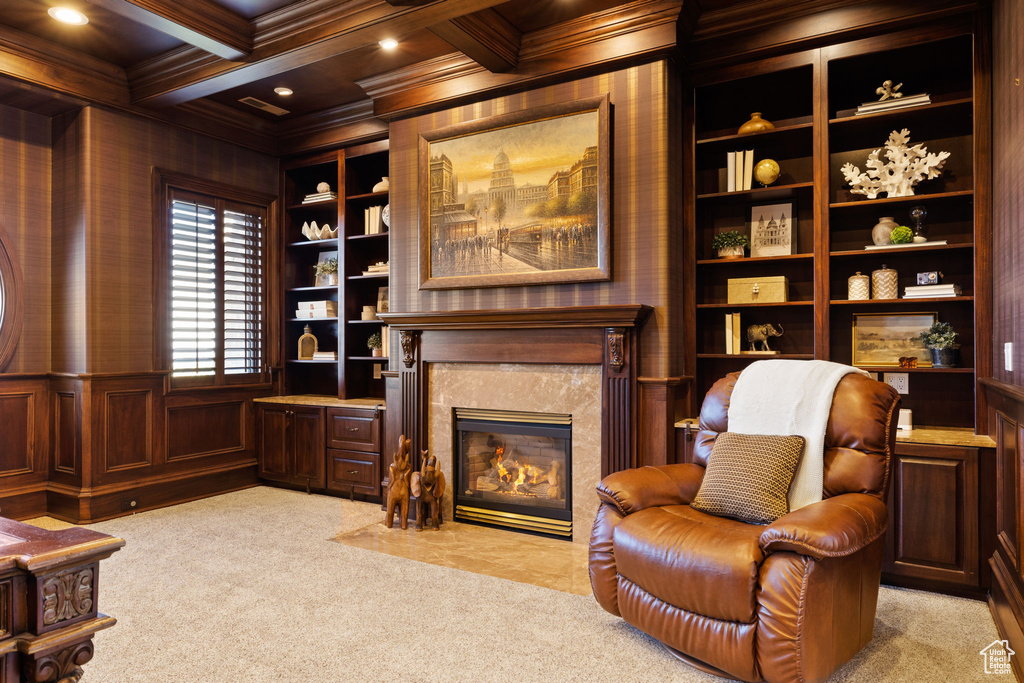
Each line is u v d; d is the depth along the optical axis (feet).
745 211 13.12
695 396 12.67
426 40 12.82
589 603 9.33
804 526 6.59
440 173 14.12
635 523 7.99
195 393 16.26
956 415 11.34
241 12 11.92
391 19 10.84
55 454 14.52
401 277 14.85
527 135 13.02
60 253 14.61
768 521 7.82
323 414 16.42
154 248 15.40
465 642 8.02
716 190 13.26
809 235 12.54
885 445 8.11
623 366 11.81
